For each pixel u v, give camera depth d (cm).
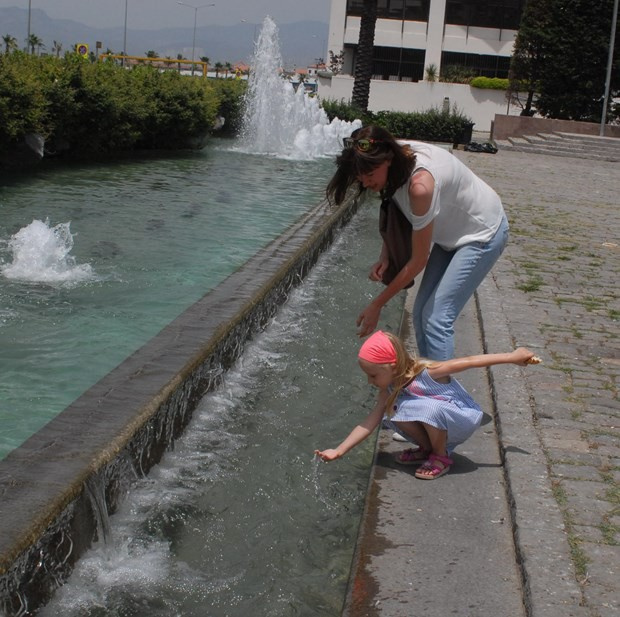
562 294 760
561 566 303
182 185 1317
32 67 1437
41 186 1203
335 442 451
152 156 1766
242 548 343
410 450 409
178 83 1902
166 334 488
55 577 287
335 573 331
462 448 424
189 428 445
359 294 775
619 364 557
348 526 367
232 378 526
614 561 308
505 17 4606
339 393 521
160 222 969
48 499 285
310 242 823
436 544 331
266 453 428
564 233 1124
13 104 1277
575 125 3189
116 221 959
